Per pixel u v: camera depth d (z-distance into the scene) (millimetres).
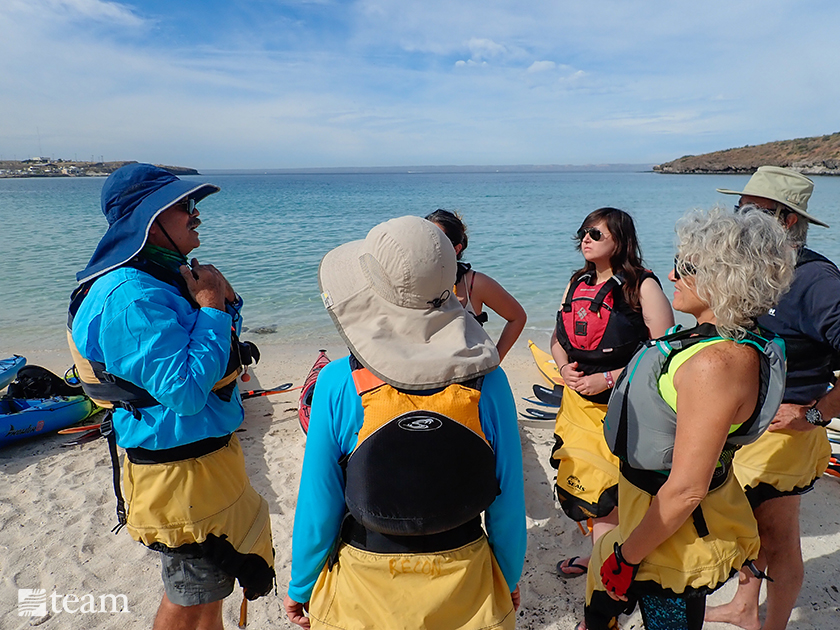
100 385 1946
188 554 2010
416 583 1414
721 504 1741
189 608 2084
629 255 2803
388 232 1443
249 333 9078
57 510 3771
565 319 2955
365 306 1479
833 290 2143
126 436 1956
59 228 22938
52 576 3117
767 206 2396
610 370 2809
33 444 4879
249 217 31250
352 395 1467
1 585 3033
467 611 1438
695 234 1656
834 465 4004
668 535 1642
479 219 28391
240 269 14273
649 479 1813
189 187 2000
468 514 1419
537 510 3754
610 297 2797
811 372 2279
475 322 1616
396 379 1383
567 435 2951
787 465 2287
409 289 1421
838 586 2924
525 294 11430
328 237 21125
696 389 1549
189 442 1958
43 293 11406
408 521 1384
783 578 2383
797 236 2369
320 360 5809
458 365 1413
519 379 6594
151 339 1794
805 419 2191
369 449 1391
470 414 1411
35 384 5312
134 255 1895
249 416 5473
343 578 1483
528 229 23266
